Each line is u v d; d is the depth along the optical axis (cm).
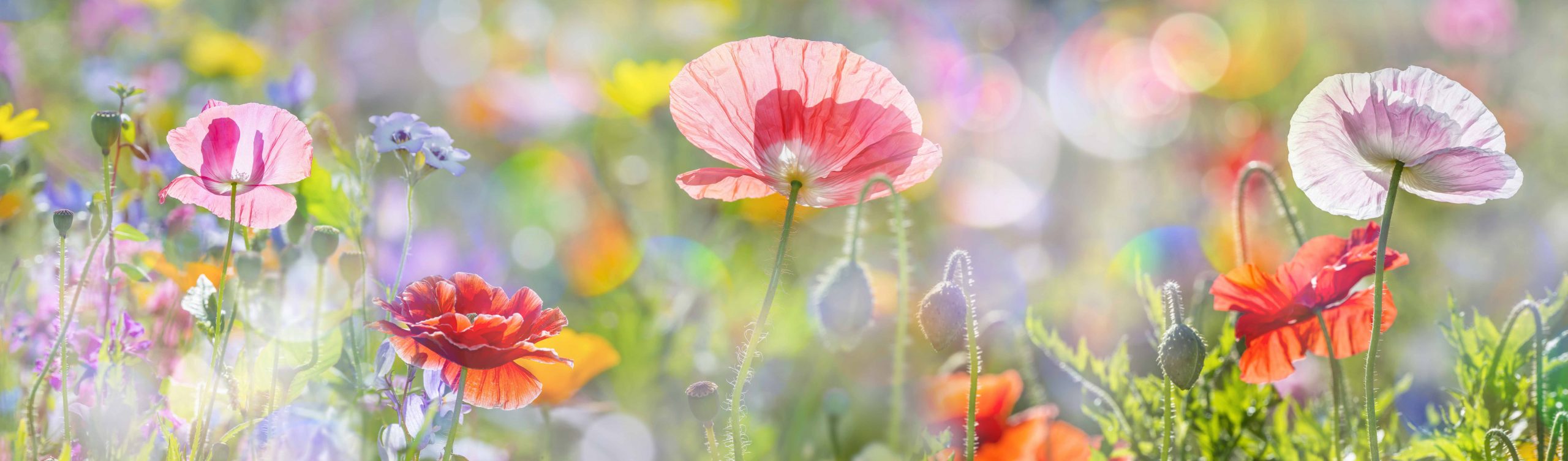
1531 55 297
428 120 271
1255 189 210
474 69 303
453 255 177
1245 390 115
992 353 122
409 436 107
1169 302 106
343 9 310
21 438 107
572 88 254
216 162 104
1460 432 111
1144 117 297
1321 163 106
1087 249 215
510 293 170
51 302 117
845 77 102
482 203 210
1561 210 205
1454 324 114
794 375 139
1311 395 127
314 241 107
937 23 307
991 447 117
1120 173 255
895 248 201
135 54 251
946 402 117
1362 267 107
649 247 171
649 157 231
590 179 220
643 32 318
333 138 116
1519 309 112
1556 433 106
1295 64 313
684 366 146
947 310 105
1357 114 104
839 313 108
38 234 125
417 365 105
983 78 286
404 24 306
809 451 130
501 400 106
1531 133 250
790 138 102
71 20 257
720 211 190
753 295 162
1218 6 327
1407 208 206
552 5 321
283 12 311
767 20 319
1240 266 109
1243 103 305
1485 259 187
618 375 144
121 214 120
